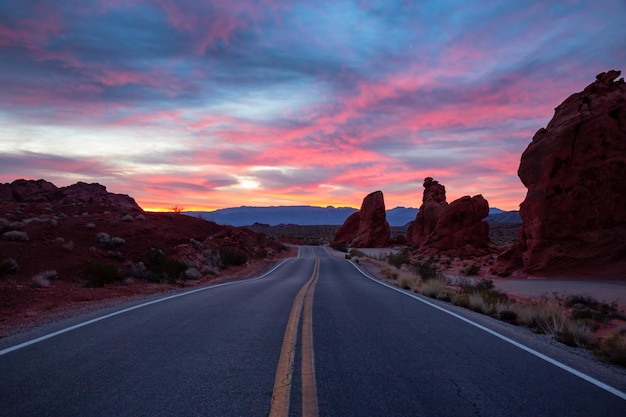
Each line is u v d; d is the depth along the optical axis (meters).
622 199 24.08
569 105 27.33
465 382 4.78
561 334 7.80
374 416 3.75
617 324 11.37
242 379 4.73
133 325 7.84
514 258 29.06
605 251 23.89
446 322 8.81
